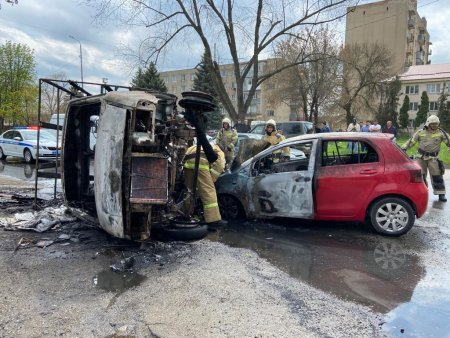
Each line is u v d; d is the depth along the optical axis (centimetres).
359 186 587
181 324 324
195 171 535
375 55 4191
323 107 4062
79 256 476
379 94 4572
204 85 4441
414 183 576
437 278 435
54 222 594
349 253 516
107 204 457
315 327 324
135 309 349
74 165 634
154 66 1967
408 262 484
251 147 841
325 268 460
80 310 345
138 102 432
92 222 541
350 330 321
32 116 4219
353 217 596
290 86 3781
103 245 514
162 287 394
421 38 7381
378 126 1873
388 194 584
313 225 655
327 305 364
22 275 417
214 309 351
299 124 1747
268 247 535
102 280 409
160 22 1794
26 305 352
